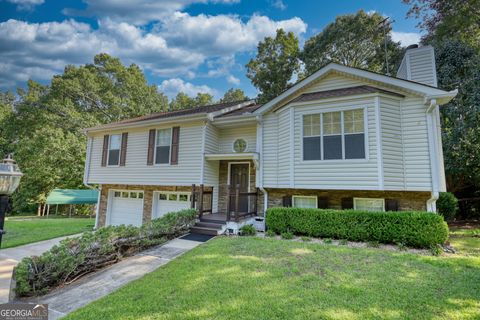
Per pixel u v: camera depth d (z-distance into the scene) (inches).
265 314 122.2
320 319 117.2
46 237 367.9
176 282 164.1
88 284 175.5
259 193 383.6
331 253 218.1
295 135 319.0
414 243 239.8
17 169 141.9
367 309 125.0
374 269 179.3
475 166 430.0
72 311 138.0
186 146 411.5
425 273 171.0
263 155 366.9
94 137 526.6
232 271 179.2
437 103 278.1
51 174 853.2
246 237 295.1
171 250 251.4
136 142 464.4
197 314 124.0
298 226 294.2
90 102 1066.7
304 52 898.7
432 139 268.2
